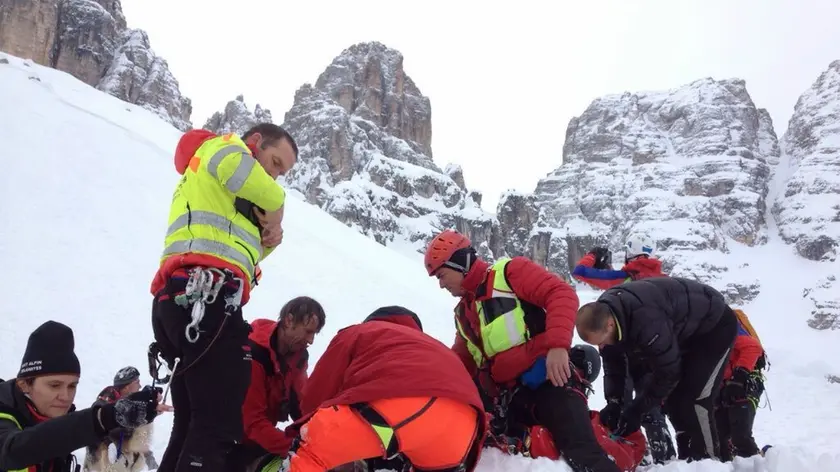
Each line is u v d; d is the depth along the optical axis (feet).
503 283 11.95
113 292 42.75
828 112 387.34
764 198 367.45
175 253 8.68
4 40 173.17
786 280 298.76
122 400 7.22
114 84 189.06
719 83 424.05
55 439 6.98
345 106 271.69
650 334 13.29
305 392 9.20
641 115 439.22
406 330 8.77
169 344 8.87
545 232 245.04
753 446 17.60
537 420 12.41
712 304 14.52
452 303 71.87
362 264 67.10
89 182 61.62
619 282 21.53
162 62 212.64
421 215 217.15
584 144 435.53
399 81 291.58
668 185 369.71
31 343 8.52
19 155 61.36
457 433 7.93
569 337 11.10
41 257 44.57
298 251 65.00
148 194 64.59
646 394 14.08
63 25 189.78
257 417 11.71
